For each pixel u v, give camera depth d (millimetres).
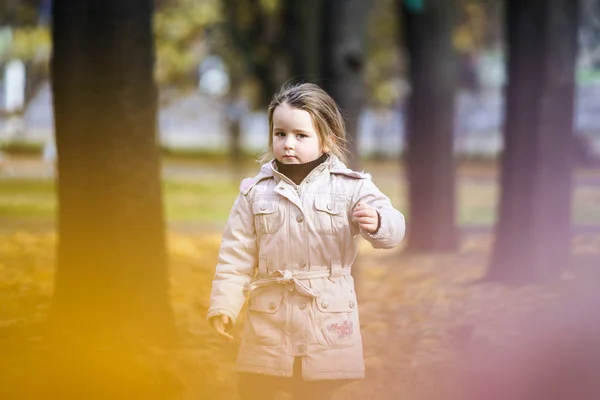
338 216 5008
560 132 12117
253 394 5133
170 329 8148
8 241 16031
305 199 5020
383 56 45750
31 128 72938
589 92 50500
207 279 12492
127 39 7965
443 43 17875
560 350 6773
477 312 9375
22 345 7555
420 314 9734
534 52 12070
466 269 14344
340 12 11773
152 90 8172
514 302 9820
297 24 13000
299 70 12898
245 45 34438
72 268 7953
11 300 9656
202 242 17672
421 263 15695
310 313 4965
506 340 7305
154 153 8164
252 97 45312
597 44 47062
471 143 62375
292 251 5000
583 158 47719
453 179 17938
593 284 9938
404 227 4973
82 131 7918
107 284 7895
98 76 7918
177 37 41312
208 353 7699
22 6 42562
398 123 65250
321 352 4949
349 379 4992
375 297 11328
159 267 8156
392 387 6793
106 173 7902
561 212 12141
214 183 38812
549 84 12047
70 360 6895
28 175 38938
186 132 80750
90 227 7910
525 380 6566
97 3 7926
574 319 7453
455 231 17906
